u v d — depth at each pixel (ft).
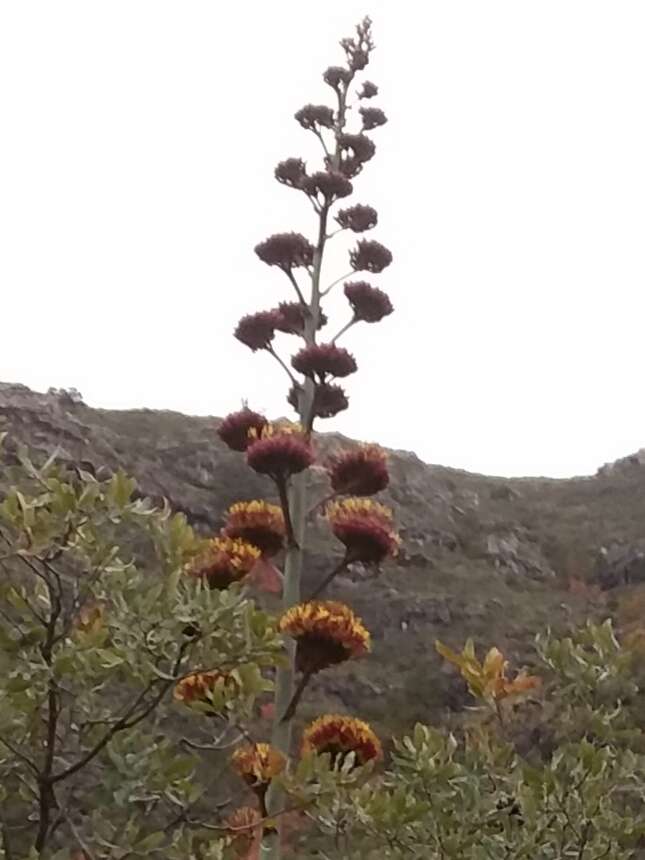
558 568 141.18
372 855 16.78
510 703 19.99
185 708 16.55
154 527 16.15
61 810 14.99
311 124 21.61
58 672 14.25
